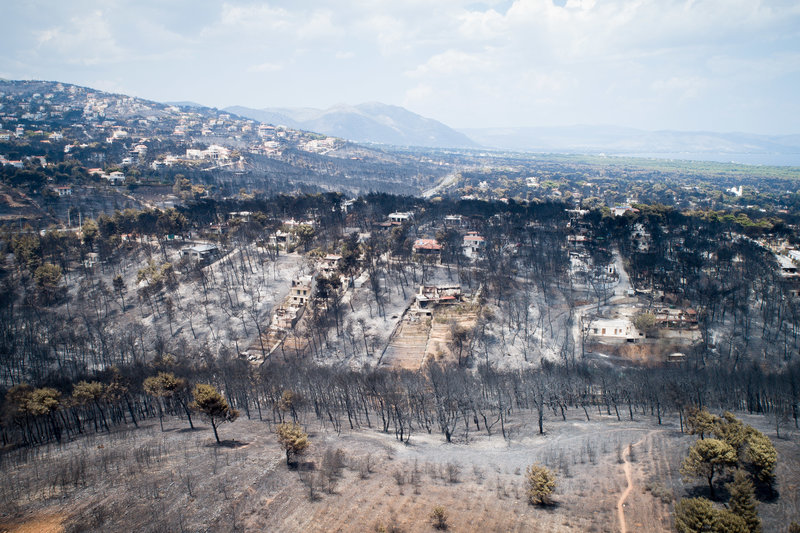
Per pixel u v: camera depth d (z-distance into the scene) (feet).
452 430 470.39
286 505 306.76
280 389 539.70
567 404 538.88
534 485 310.24
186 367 611.88
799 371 561.02
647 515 284.61
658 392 496.23
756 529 249.34
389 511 299.58
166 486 328.70
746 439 325.83
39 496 318.24
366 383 537.65
